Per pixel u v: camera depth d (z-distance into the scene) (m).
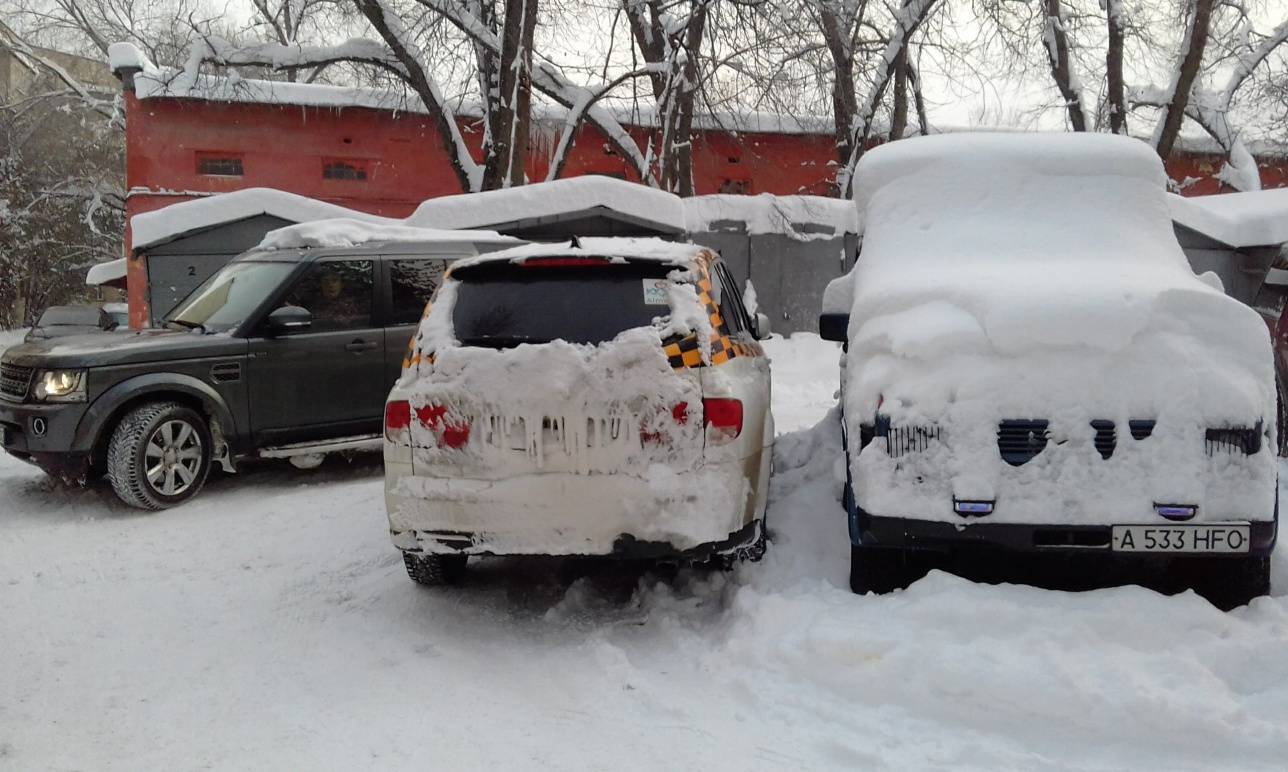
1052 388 4.01
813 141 27.66
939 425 4.09
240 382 7.24
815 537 5.17
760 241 17.81
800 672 3.80
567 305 4.58
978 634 3.80
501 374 4.33
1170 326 4.09
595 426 4.27
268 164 24.66
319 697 3.89
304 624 4.72
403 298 8.14
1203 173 28.55
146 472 6.84
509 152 18.86
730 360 4.63
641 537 4.25
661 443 4.28
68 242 40.47
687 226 17.67
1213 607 3.87
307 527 6.46
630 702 3.75
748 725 3.51
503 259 4.69
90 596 5.17
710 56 19.27
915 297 4.57
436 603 4.95
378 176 25.45
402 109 23.73
